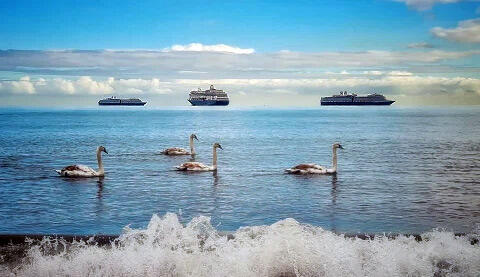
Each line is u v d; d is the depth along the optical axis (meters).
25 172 33.72
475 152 49.28
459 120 152.62
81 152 49.97
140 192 25.67
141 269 9.42
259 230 10.59
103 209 21.27
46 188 26.91
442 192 25.75
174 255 9.64
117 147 56.53
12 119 169.25
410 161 41.19
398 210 21.09
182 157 45.16
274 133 86.69
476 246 10.25
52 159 43.09
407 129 98.19
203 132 90.88
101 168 31.69
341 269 9.21
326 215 20.17
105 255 9.80
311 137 75.06
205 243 10.25
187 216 20.00
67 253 10.30
